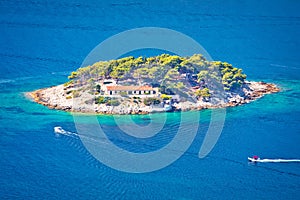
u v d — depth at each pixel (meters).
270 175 176.12
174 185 168.25
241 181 172.25
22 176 171.38
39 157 180.00
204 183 170.50
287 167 180.25
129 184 167.75
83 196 162.50
